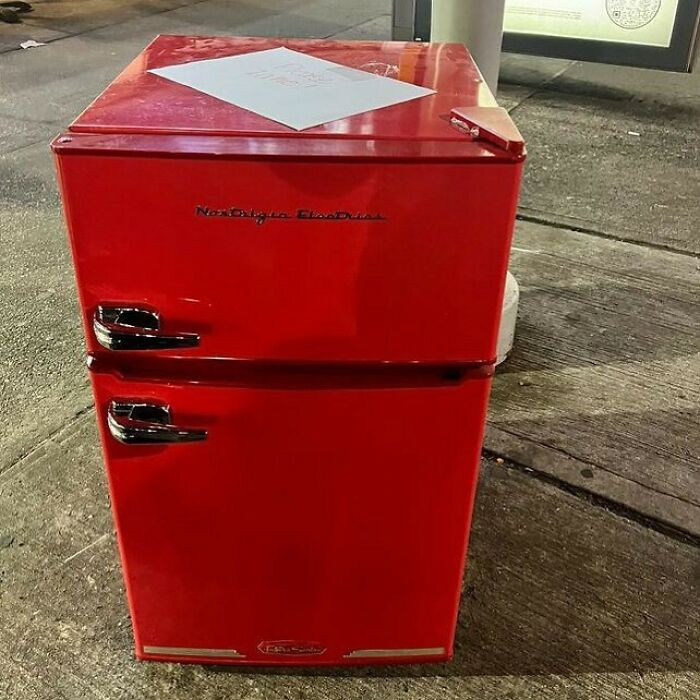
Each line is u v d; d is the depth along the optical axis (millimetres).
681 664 1551
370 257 1068
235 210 1030
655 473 1995
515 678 1521
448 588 1406
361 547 1345
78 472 1985
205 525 1314
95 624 1613
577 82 4781
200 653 1494
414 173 1006
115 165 999
